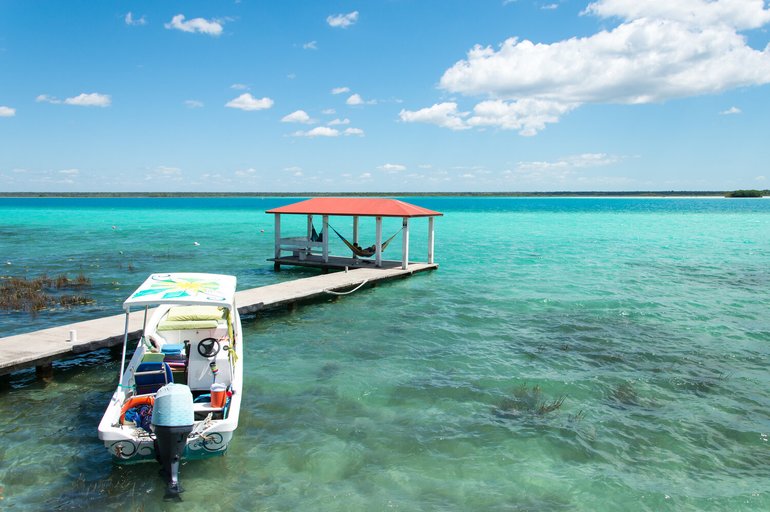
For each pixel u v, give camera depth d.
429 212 26.25
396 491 7.59
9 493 7.39
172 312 11.14
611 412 10.20
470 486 7.75
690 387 11.40
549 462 8.43
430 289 21.95
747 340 14.70
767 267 28.31
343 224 70.12
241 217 84.56
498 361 12.98
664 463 8.42
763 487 7.78
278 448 8.72
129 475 7.91
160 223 67.75
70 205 151.38
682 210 117.12
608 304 19.02
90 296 20.25
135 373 8.83
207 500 7.32
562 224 68.31
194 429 7.88
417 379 11.78
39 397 10.85
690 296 20.42
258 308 16.70
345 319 17.05
